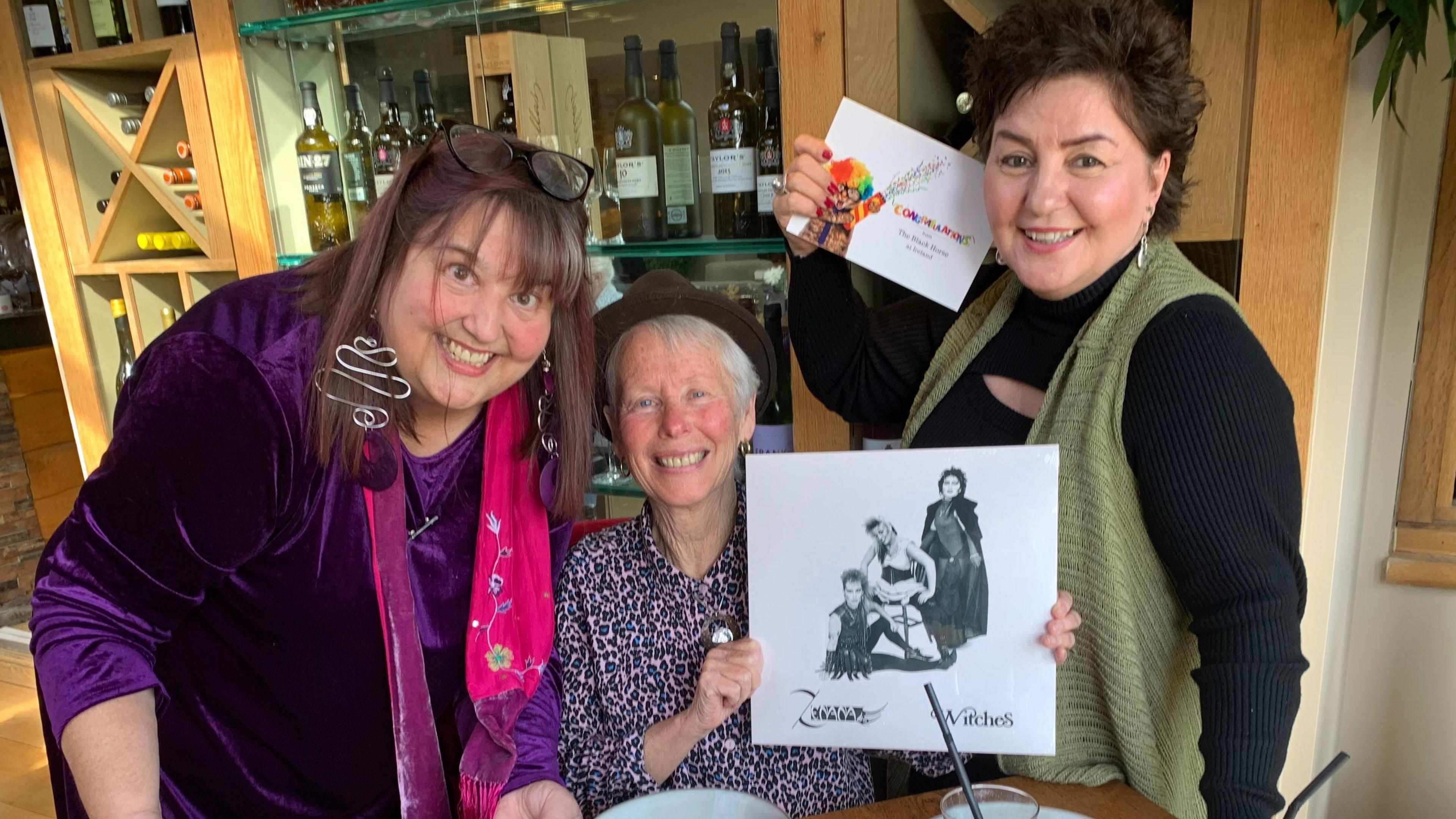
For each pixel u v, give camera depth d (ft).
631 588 3.46
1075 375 2.91
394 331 2.61
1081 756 3.05
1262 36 3.38
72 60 6.11
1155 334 2.71
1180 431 2.61
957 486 2.81
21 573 9.40
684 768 3.37
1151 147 2.78
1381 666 4.88
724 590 3.40
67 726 2.44
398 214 2.54
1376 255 4.19
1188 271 2.86
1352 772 5.09
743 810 2.75
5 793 6.84
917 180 3.57
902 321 3.98
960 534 2.82
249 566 2.87
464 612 3.24
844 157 3.63
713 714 3.06
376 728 3.21
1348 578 4.61
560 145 5.36
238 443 2.58
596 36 5.17
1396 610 4.77
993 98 2.99
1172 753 3.01
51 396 9.62
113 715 2.47
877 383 4.04
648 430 3.20
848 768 3.44
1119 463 2.81
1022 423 3.25
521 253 2.48
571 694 3.48
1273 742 2.48
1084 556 2.88
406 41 5.66
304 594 2.92
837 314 3.94
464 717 3.33
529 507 3.28
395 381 2.71
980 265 3.63
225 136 5.76
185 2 5.87
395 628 3.00
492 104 5.43
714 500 3.37
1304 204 3.45
